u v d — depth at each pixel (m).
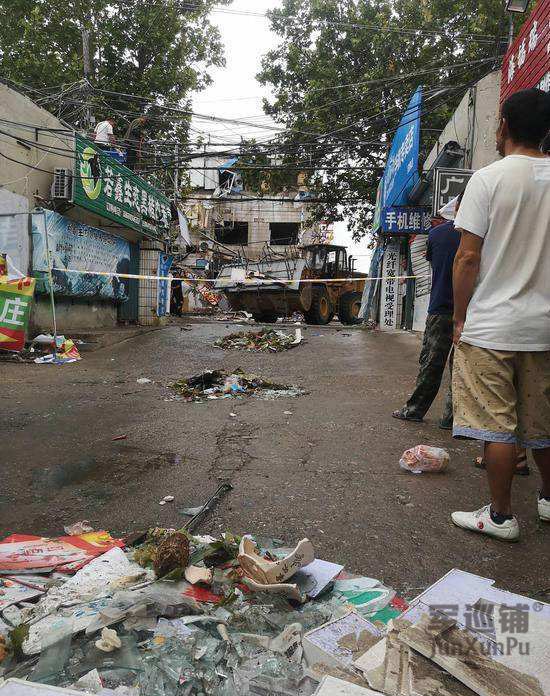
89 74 16.19
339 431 4.55
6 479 3.36
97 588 2.00
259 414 5.20
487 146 8.64
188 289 21.45
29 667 1.56
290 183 21.23
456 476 3.44
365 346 10.52
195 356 9.30
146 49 18.81
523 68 6.79
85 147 10.48
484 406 2.44
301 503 2.98
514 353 2.40
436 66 15.73
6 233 8.94
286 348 10.14
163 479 3.37
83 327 11.79
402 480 3.35
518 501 3.01
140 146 14.80
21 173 9.50
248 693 1.46
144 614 1.79
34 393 6.06
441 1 15.90
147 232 13.80
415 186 11.40
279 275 16.36
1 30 17.89
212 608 1.87
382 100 16.55
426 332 4.75
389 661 1.50
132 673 1.54
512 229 2.36
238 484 3.28
